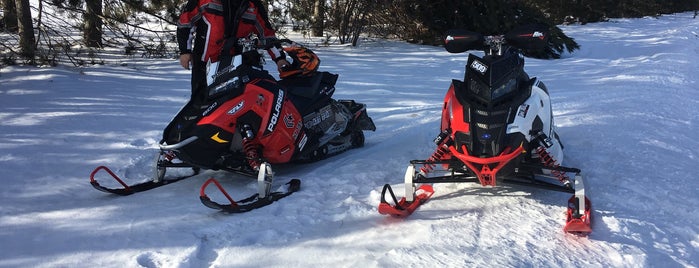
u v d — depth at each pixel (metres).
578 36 20.91
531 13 16.11
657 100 7.59
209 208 3.80
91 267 2.96
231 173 4.67
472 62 3.78
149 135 5.79
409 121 6.64
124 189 4.14
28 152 5.04
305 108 4.75
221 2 4.34
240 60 4.12
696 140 5.67
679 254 3.03
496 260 2.94
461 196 3.93
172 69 9.98
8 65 9.21
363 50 14.09
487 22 15.54
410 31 16.28
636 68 11.57
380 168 4.65
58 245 3.21
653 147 5.12
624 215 3.55
